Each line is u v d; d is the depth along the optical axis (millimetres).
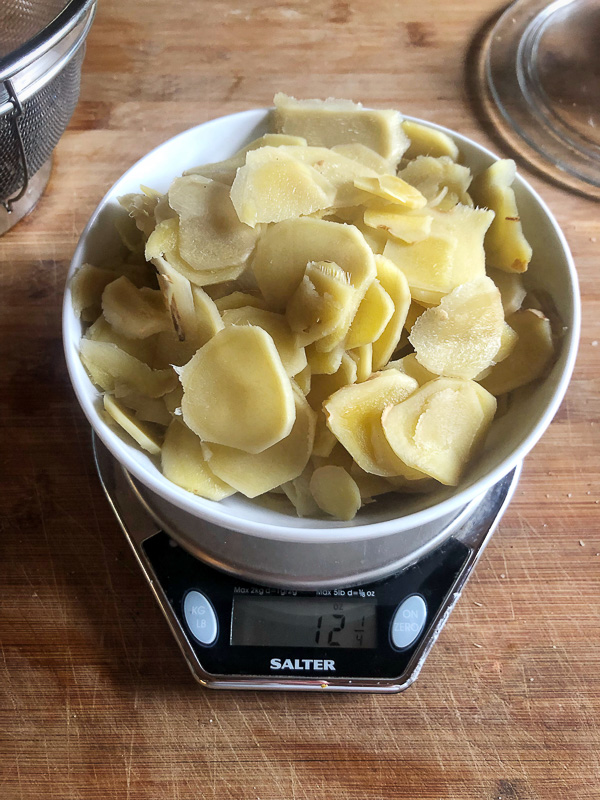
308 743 459
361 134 533
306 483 435
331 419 411
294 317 433
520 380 458
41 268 652
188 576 495
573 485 551
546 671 480
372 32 807
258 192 451
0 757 453
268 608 486
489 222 479
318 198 457
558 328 466
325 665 469
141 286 501
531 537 529
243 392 403
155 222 479
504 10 823
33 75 596
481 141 732
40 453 563
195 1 830
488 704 469
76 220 680
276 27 810
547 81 771
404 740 459
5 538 527
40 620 497
